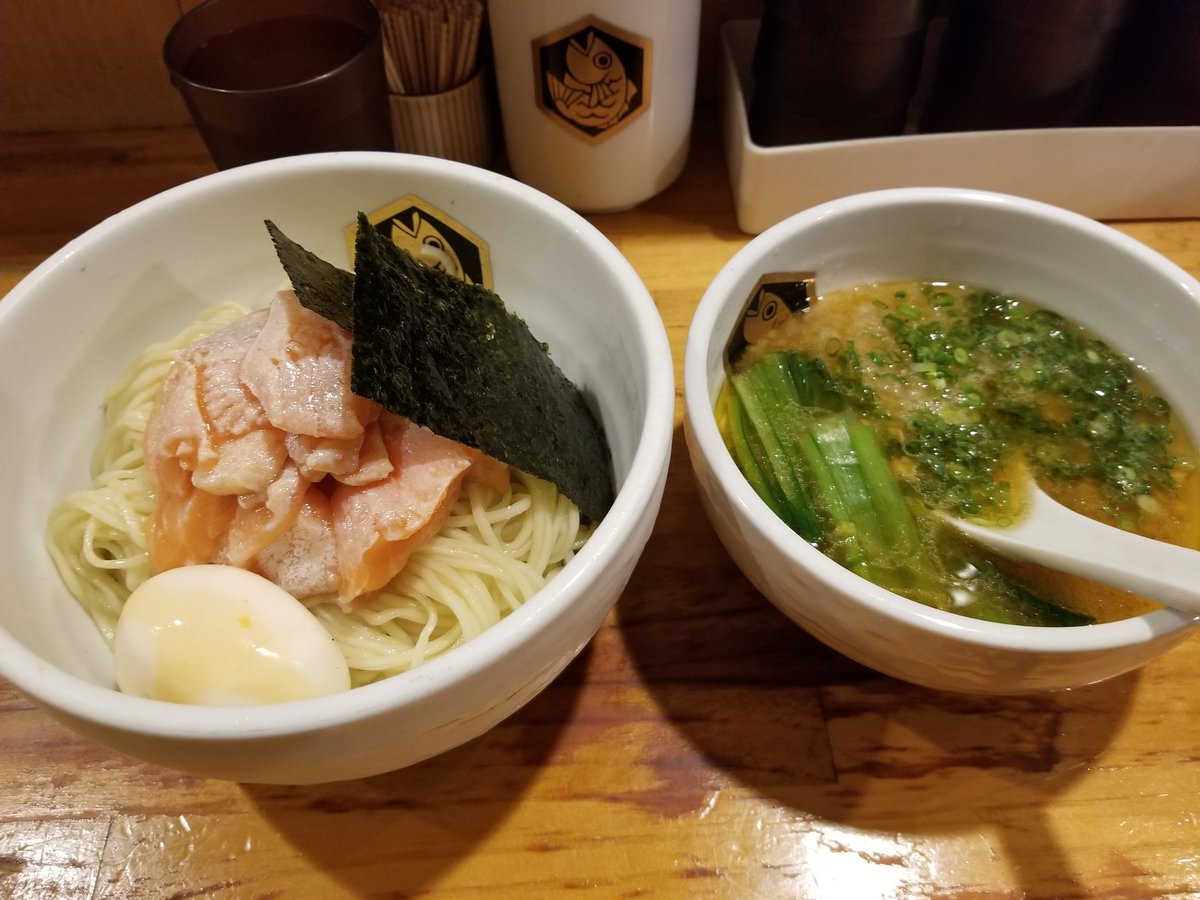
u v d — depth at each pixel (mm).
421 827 250
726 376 299
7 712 270
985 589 258
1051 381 297
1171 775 258
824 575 220
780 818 252
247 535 245
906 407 298
